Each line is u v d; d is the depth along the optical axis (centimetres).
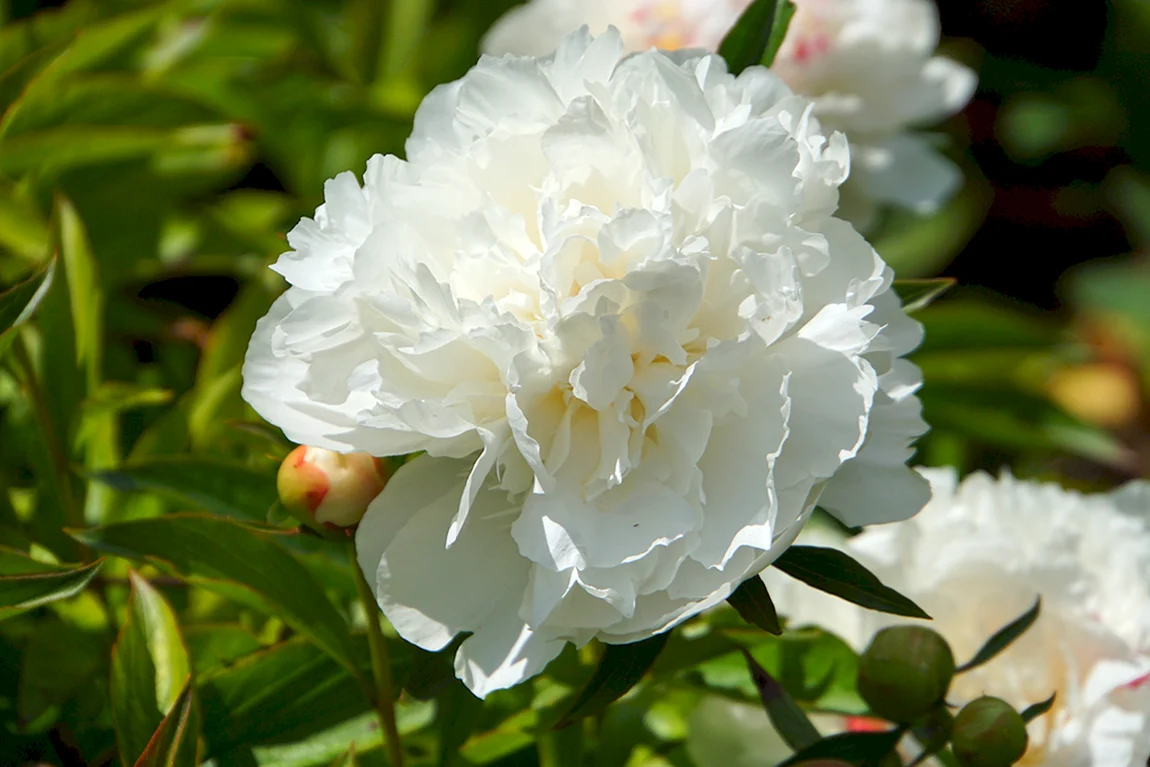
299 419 80
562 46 82
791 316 79
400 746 86
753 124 80
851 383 80
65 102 102
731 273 80
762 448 80
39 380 94
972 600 89
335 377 80
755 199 80
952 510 91
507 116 81
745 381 80
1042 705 85
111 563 94
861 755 85
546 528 79
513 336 79
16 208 100
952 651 88
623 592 79
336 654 85
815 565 81
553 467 80
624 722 91
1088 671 88
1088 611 88
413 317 79
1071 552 89
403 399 79
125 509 95
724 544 79
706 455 80
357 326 80
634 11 103
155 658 86
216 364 98
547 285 79
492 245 80
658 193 80
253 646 91
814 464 80
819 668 90
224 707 87
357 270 79
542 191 81
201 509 90
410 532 81
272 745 87
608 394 80
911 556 90
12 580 82
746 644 89
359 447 80
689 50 84
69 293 95
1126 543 90
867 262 81
